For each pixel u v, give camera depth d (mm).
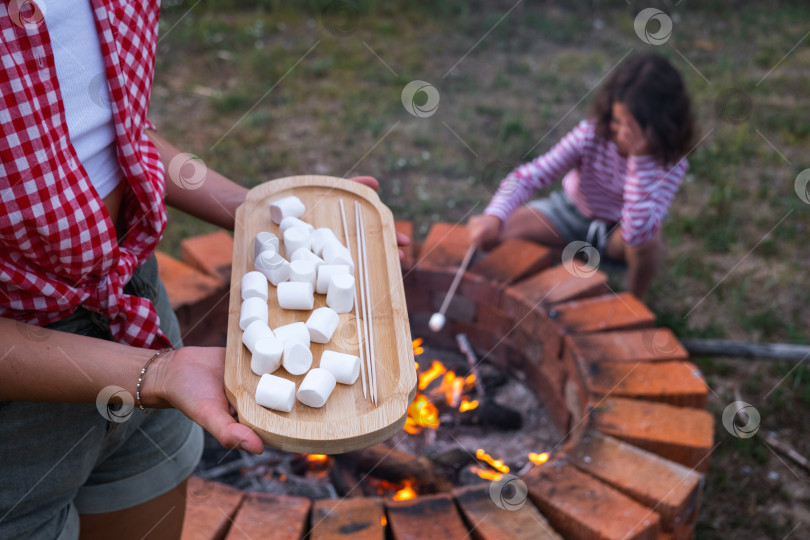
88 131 1005
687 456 1940
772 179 3984
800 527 2217
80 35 963
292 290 1269
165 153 1342
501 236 2994
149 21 1115
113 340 1142
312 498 2082
